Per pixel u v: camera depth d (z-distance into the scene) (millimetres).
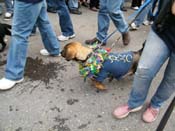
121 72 2611
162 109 2637
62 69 3182
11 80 2771
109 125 2434
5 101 2635
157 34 1906
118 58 2586
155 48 1943
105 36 3760
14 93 2744
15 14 2496
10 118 2439
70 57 2477
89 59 2492
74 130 2357
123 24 3568
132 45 3910
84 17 4934
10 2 4477
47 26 3070
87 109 2602
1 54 3432
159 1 1883
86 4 5562
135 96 2379
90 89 2869
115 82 2992
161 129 1838
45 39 3180
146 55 2016
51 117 2479
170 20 1781
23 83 2889
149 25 4699
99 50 2578
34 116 2477
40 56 3404
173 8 1667
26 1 2398
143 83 2211
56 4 3582
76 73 3121
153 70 2078
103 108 2627
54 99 2703
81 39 3984
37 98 2701
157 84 3016
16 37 2611
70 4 4984
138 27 4453
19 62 2746
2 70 3096
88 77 2732
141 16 4266
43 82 2938
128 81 3020
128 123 2465
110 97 2779
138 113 2572
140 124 2461
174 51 1916
